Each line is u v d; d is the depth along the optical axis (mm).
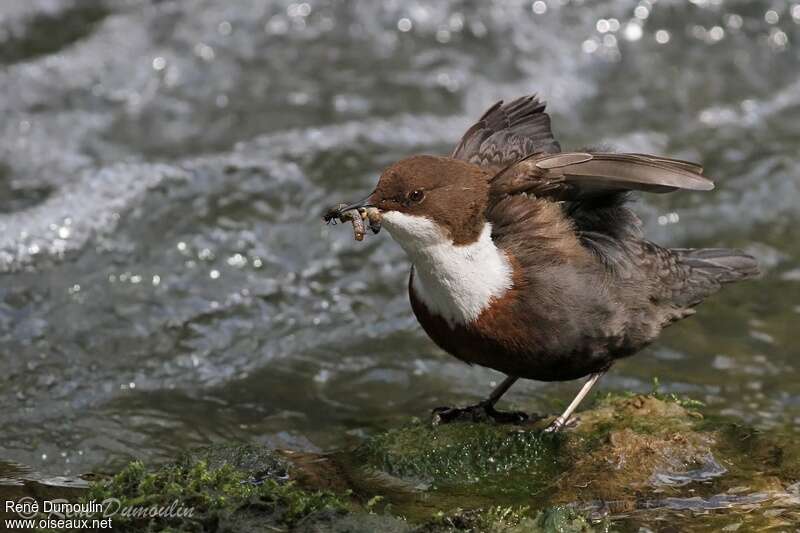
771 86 18375
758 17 19500
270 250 13625
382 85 17844
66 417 10211
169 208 14148
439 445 8695
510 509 7613
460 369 11445
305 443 9773
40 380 10906
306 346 11922
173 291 12719
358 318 12539
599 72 18578
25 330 11766
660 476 8203
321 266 13469
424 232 8250
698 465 8305
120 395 10734
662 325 9125
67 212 13758
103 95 17125
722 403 10664
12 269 12766
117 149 15898
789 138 16703
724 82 18406
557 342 8516
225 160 15336
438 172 8273
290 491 7695
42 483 8586
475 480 8414
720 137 16828
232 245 13609
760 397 10797
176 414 10375
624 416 8992
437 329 8750
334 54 18625
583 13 19312
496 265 8367
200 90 17500
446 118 17078
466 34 19062
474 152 9320
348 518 7418
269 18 19000
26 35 18188
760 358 11672
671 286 9086
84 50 17891
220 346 11812
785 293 13133
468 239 8305
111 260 13117
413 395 10922
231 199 14477
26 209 13797
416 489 8273
